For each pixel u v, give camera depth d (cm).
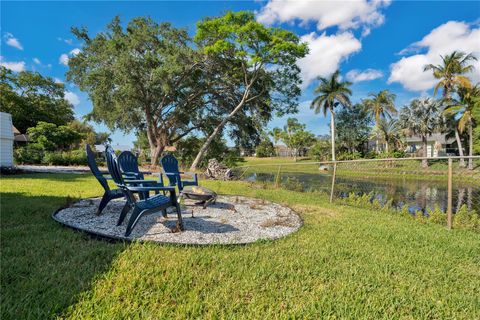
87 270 195
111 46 1538
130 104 1681
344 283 202
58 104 3089
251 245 273
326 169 2020
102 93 1584
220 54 1628
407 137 3600
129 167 419
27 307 150
